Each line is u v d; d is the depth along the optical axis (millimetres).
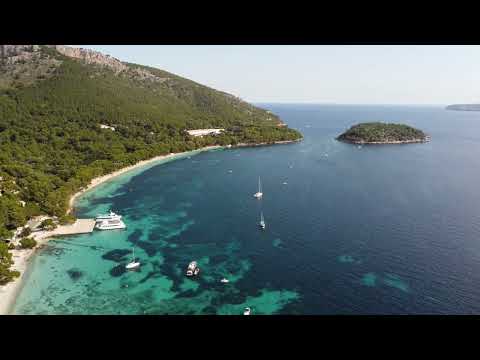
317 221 157375
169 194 198500
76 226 152375
